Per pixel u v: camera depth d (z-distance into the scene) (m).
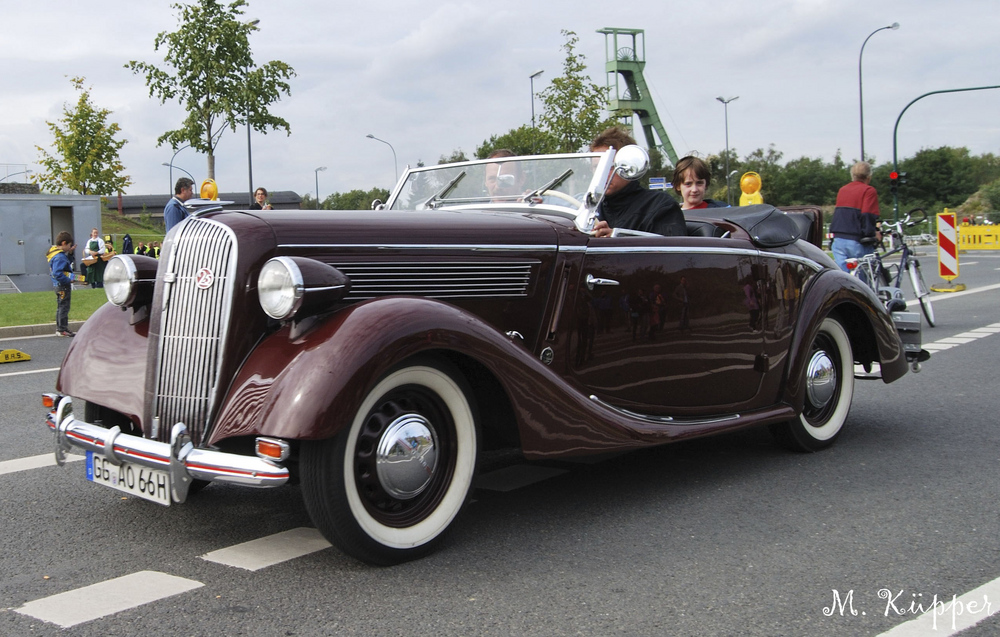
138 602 2.56
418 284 3.21
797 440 4.39
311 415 2.56
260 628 2.38
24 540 3.14
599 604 2.53
